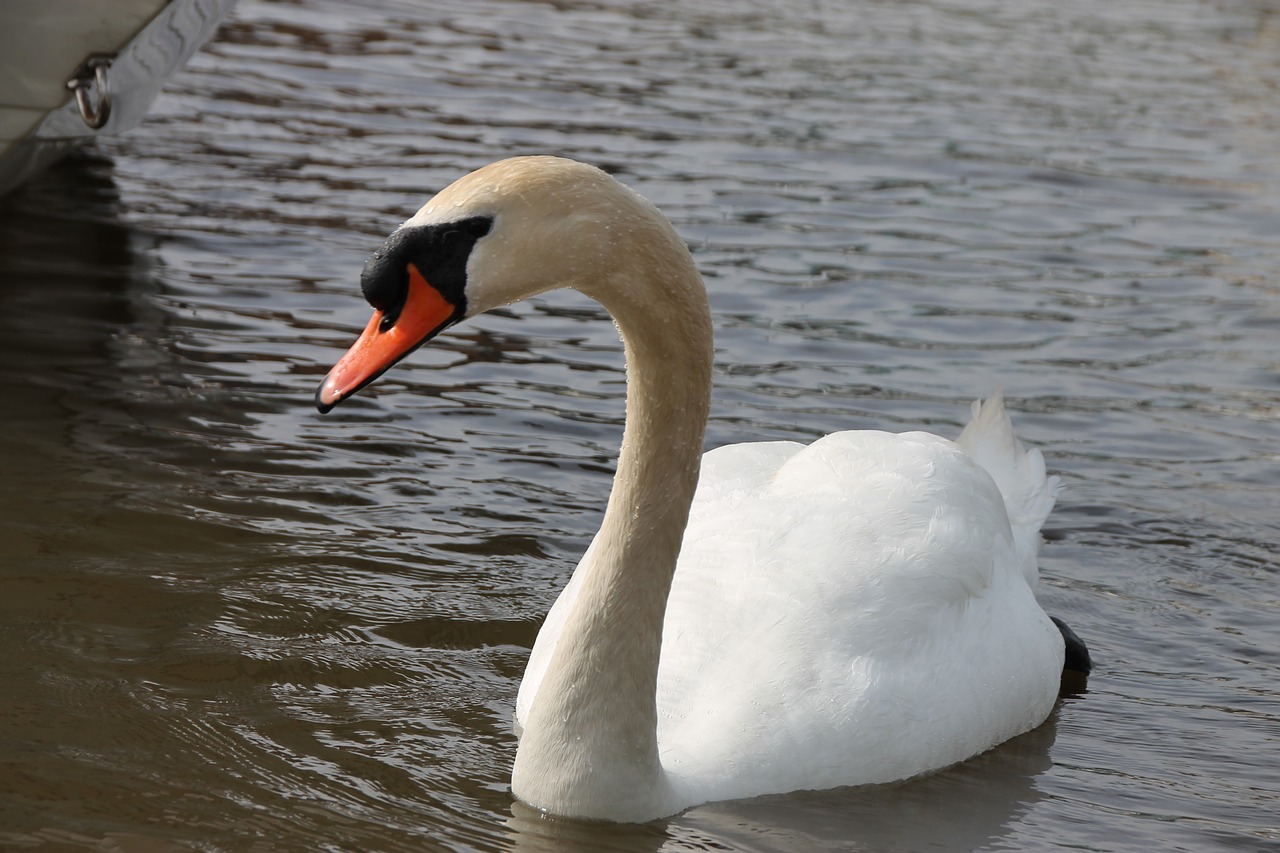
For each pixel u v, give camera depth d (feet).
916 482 30.94
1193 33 114.73
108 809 24.82
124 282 50.29
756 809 26.32
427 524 36.94
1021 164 74.38
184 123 68.74
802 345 49.90
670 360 23.79
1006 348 51.21
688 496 24.57
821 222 62.95
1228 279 59.82
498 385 45.70
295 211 58.65
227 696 28.91
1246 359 51.60
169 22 43.01
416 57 85.56
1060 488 35.96
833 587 28.68
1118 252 62.44
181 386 43.14
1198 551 38.81
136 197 58.70
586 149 69.97
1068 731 30.89
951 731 28.66
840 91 86.63
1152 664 33.76
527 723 25.71
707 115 78.64
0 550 33.35
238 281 51.37
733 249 58.75
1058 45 106.32
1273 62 105.50
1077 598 36.42
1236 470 43.34
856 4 116.06
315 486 38.24
